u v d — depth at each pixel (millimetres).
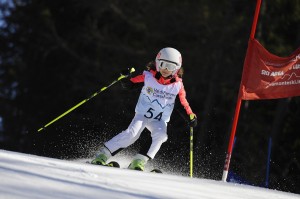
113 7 45438
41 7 51188
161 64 13227
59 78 49781
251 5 38531
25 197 5121
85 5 46281
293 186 32656
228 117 39094
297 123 36125
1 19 54031
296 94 16125
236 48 39469
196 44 42344
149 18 44438
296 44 37469
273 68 16188
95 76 45781
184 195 7234
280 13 39594
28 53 52156
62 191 5734
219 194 8219
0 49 54219
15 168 6559
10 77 53500
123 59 45344
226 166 16062
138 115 13461
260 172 33500
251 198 8469
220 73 39562
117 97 42406
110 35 46875
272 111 38312
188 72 41688
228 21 40625
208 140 38312
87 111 45625
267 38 39781
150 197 6457
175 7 43125
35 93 51250
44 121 50500
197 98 41625
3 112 52969
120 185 6891
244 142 36562
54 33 48719
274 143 34594
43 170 6898
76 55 46844
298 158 35312
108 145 12984
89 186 6324
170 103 13570
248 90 16234
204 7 42031
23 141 51344
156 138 13148
